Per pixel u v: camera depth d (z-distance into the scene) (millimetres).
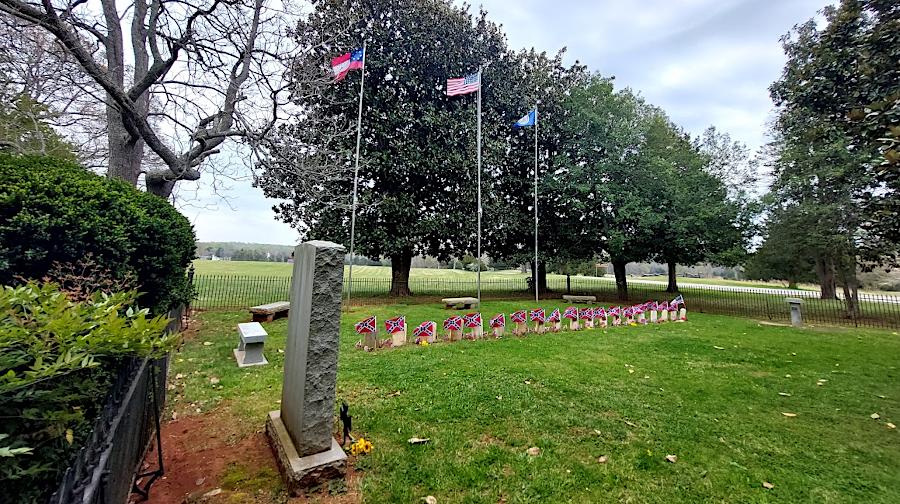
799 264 19984
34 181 3549
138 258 4625
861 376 5945
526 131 17406
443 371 5715
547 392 4941
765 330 10125
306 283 3119
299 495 2730
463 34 15859
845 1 6039
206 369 5656
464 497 2762
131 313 2338
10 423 1816
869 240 11547
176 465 3131
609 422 4078
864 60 5633
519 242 18172
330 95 12109
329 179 9844
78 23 6195
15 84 6496
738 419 4242
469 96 16250
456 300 13289
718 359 6906
